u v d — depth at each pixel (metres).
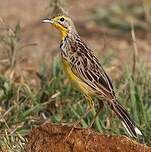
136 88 12.74
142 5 21.72
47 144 10.43
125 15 21.23
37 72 14.34
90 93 10.67
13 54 14.00
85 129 10.28
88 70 10.66
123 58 17.38
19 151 11.21
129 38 19.83
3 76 13.66
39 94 13.11
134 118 12.20
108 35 20.16
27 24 21.06
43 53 18.09
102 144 10.10
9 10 22.55
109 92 10.53
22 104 12.62
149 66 16.69
